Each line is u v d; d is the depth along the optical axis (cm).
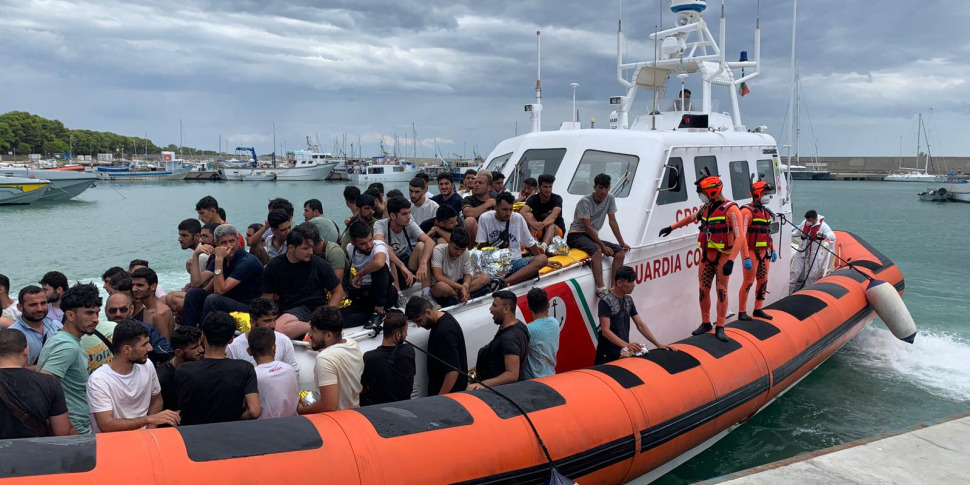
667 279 721
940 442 533
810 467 489
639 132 748
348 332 505
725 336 659
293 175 9125
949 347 1027
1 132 12588
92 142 15500
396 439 397
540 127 1002
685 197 747
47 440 335
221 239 532
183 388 406
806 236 1027
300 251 515
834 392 837
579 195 747
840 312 852
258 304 449
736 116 1036
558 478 427
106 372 398
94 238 2588
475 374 533
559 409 477
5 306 640
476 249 596
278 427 380
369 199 623
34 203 4672
